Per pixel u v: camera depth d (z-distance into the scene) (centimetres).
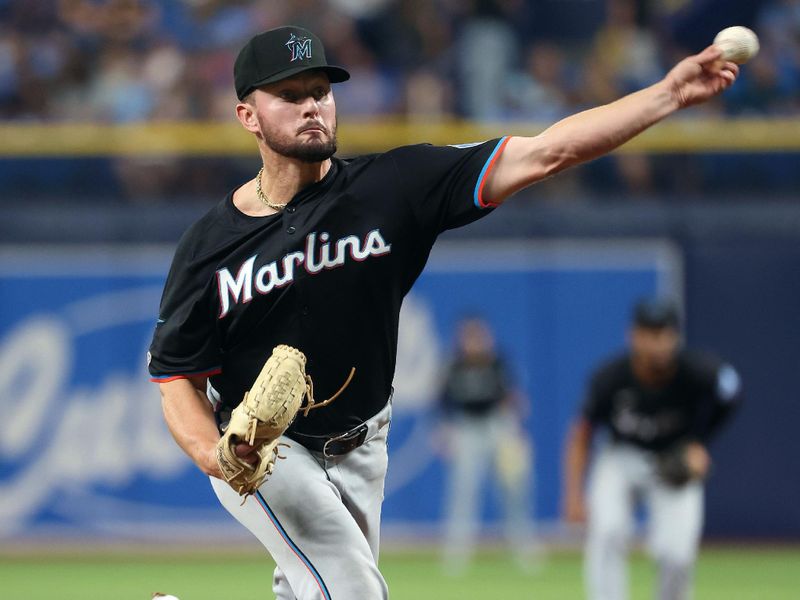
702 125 4356
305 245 1436
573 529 4278
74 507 4306
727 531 4262
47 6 4909
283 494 1473
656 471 2616
